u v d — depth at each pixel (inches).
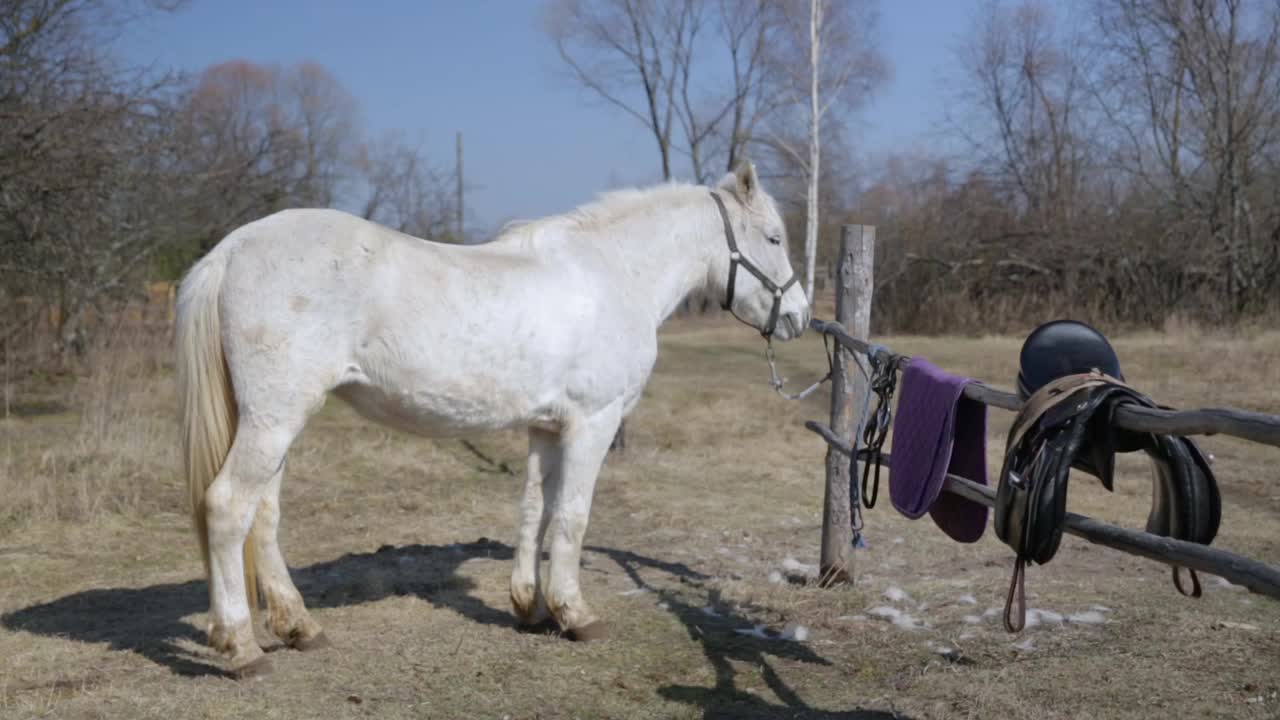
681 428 401.7
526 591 168.9
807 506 278.8
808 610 181.2
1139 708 134.7
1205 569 86.5
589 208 172.2
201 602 182.5
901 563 216.7
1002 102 1100.5
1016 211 1044.5
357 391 147.0
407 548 227.9
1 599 180.7
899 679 148.3
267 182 730.2
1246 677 145.6
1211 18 862.5
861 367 158.2
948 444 118.3
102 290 466.6
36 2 378.0
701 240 180.2
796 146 1115.9
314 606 181.0
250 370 136.2
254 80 1201.4
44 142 367.2
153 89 408.5
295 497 278.2
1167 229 861.8
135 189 438.3
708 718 134.9
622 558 222.1
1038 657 155.6
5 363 461.7
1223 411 82.4
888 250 1007.6
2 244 370.6
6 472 267.6
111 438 314.2
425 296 144.1
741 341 859.4
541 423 160.7
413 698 138.4
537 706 137.3
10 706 129.1
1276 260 797.9
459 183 1048.8
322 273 138.1
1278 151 856.3
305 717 129.7
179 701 132.4
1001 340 819.4
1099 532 100.1
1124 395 98.4
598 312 160.4
